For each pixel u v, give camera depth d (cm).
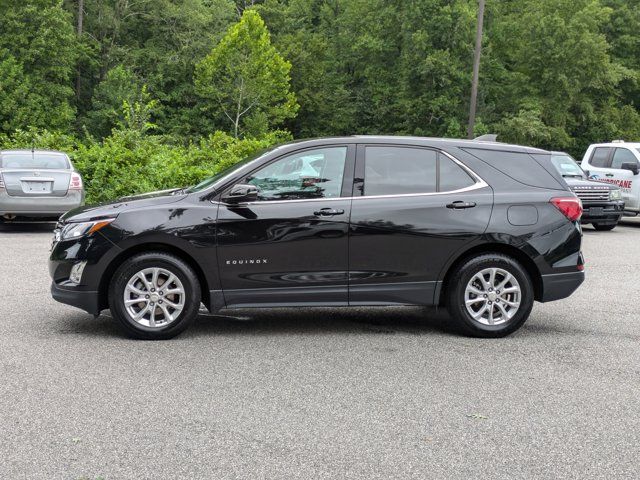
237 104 5784
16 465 372
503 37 5875
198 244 634
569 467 381
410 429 433
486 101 5916
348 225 647
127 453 389
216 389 504
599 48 5444
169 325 637
